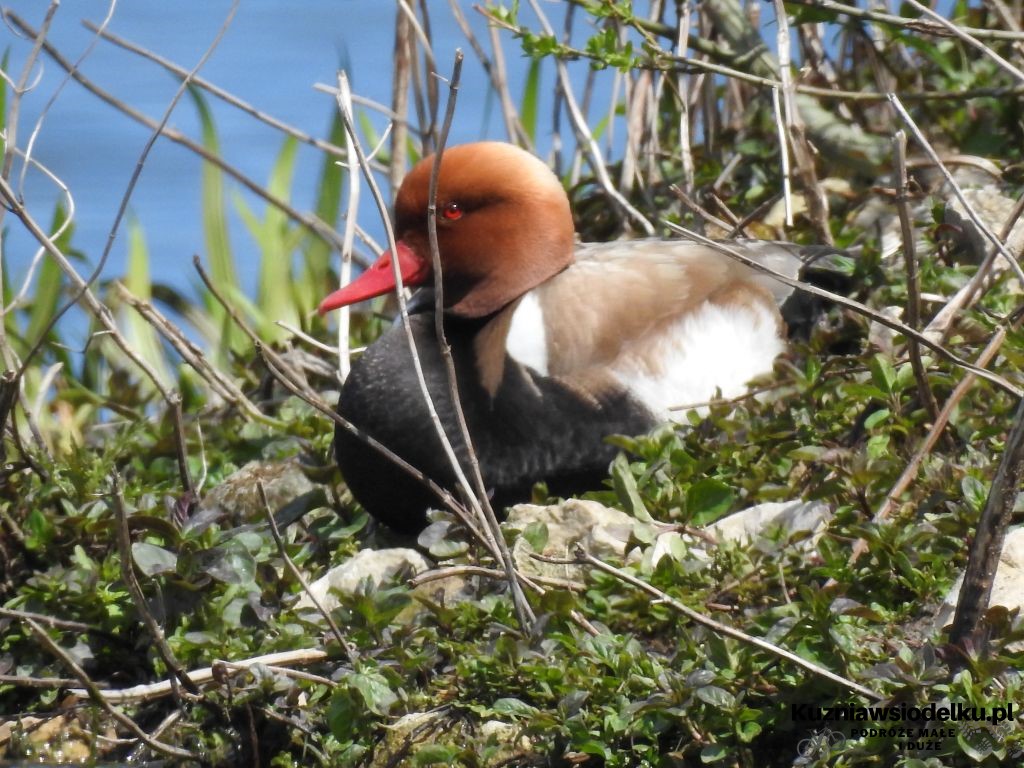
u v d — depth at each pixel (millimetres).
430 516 6824
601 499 7160
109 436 9727
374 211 14805
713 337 8047
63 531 7777
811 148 9445
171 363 11742
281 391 9977
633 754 5832
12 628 7285
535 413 7691
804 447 6828
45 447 8602
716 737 5766
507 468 7723
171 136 10648
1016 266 6379
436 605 6488
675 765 5742
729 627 5859
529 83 12203
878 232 9484
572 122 10484
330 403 9461
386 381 7824
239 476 8492
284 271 12227
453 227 8141
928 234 9141
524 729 6004
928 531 6375
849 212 10117
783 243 8875
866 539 6324
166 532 7234
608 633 6195
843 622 5957
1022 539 6246
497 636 6293
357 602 6465
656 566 6539
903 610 6246
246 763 6449
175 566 6965
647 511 6918
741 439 7586
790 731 5828
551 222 8148
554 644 6180
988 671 5438
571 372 7746
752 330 8195
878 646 6062
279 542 6469
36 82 7871
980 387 7297
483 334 8031
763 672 5867
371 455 7770
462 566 6539
